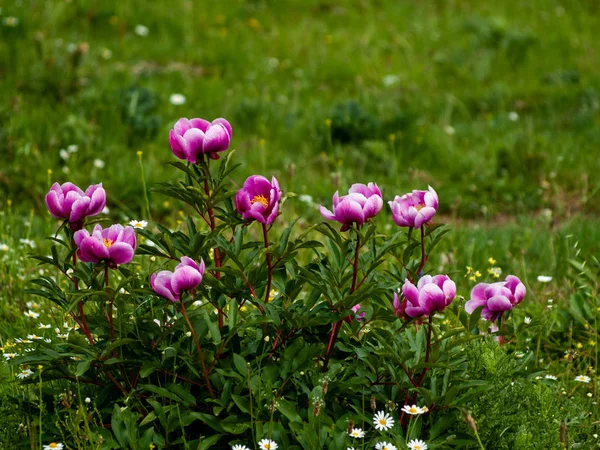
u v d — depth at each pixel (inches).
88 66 259.6
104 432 114.1
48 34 282.8
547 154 219.0
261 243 116.0
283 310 113.8
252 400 114.7
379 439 115.0
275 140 233.9
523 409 120.3
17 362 113.0
